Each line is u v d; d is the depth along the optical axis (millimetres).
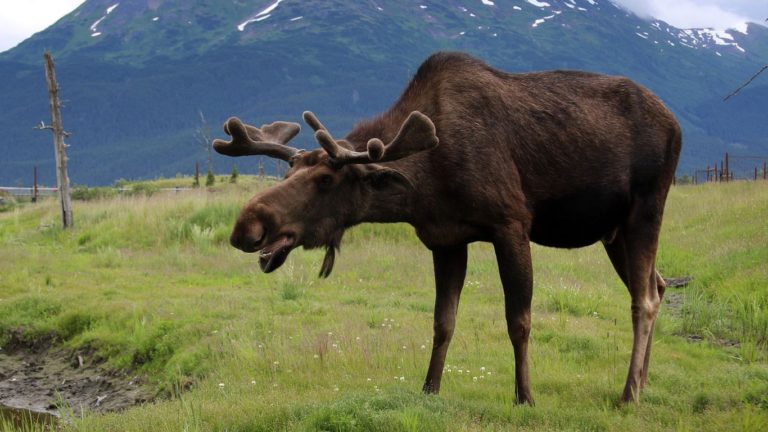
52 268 33844
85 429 13055
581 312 23641
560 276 30516
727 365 17406
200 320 22734
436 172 12328
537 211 13195
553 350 18266
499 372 16297
